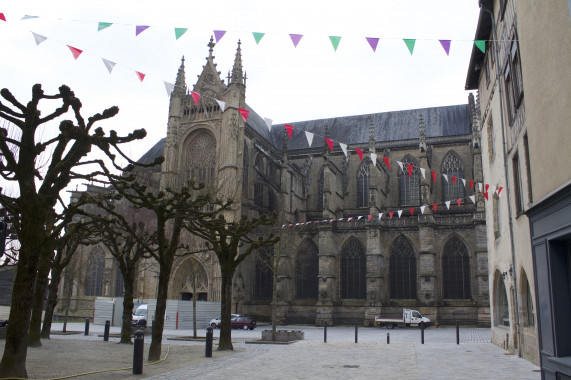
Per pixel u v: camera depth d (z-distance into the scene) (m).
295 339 37.78
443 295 66.06
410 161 80.94
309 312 69.75
